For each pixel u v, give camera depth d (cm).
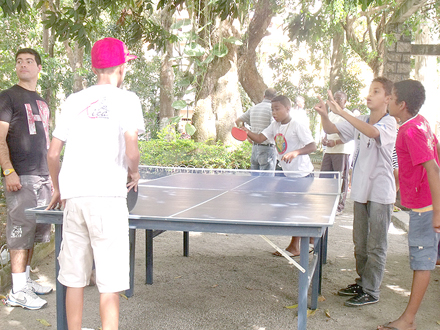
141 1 779
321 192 394
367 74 2792
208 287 411
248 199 349
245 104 2333
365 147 366
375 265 367
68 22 618
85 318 337
